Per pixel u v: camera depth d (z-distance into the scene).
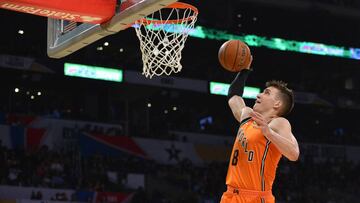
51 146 27.80
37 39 30.72
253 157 4.93
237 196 4.95
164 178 29.05
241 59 5.61
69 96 32.34
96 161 27.52
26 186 23.64
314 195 31.52
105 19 6.68
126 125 32.06
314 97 35.81
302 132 38.56
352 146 35.97
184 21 7.29
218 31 33.31
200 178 30.06
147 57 7.39
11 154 25.11
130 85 31.59
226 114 37.03
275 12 37.53
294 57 36.50
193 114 35.97
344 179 33.22
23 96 31.05
